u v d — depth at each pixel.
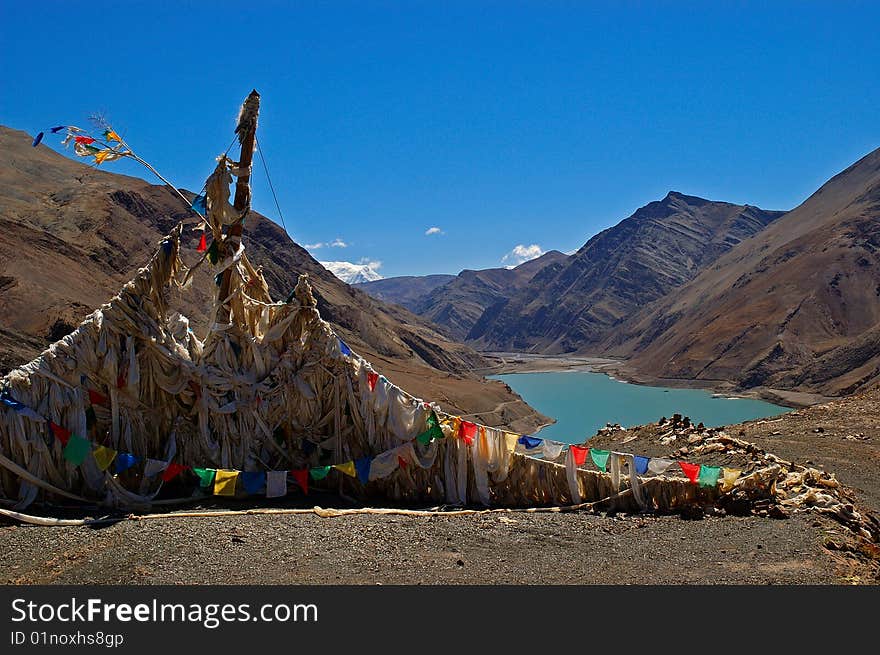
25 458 18.88
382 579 15.06
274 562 15.83
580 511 20.39
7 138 123.25
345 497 21.00
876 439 31.55
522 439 20.97
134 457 19.70
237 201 22.19
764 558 16.83
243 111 22.17
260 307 22.16
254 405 21.47
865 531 19.78
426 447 21.00
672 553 17.16
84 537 17.06
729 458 24.73
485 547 17.25
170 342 20.92
